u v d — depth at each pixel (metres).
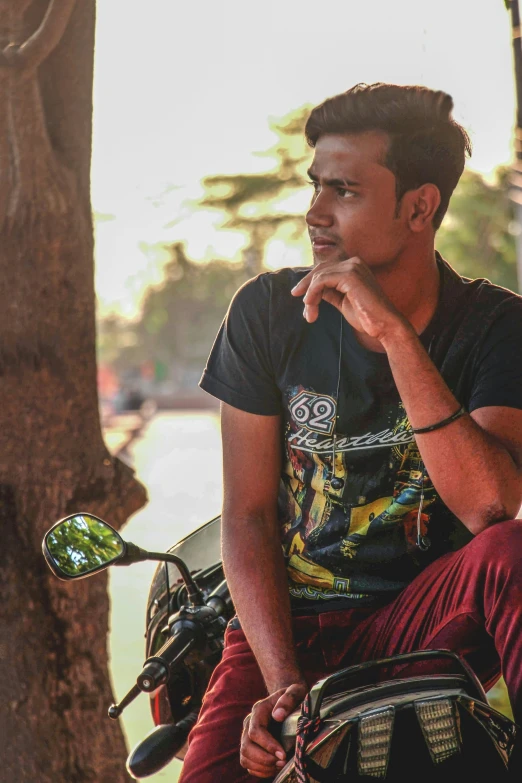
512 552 1.89
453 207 26.91
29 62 3.44
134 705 6.25
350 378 2.35
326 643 2.31
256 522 2.42
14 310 3.61
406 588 2.23
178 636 2.58
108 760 3.71
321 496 2.38
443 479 2.15
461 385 2.36
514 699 1.83
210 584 2.89
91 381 3.76
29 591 3.61
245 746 1.97
